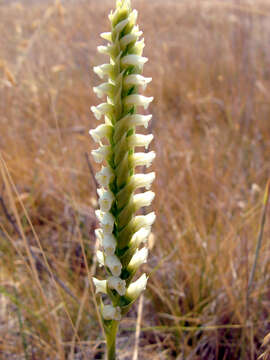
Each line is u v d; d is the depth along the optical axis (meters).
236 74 0.63
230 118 0.55
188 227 0.36
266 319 0.30
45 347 0.28
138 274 0.32
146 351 0.30
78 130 0.51
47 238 0.41
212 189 0.42
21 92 0.56
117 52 0.12
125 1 0.12
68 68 0.62
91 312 0.31
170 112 0.60
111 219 0.13
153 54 0.69
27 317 0.30
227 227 0.37
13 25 0.83
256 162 0.48
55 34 0.65
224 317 0.30
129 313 0.33
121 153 0.12
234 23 0.74
